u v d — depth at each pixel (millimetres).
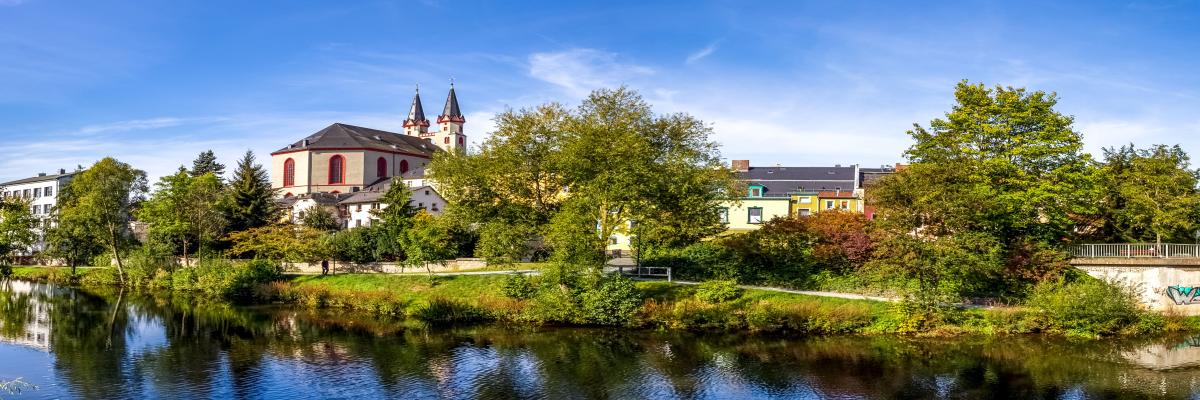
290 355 36812
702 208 51094
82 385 31219
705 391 30172
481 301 47250
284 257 67062
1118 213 49438
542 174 55469
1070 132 47125
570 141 51875
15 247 73438
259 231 70312
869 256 47062
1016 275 44188
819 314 41094
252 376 32719
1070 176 46625
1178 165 53406
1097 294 40312
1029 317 40375
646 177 48094
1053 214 47531
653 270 53875
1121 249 46812
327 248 64125
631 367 33938
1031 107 48062
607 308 43375
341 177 132750
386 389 30656
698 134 57500
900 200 44969
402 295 53188
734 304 44000
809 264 49500
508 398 29359
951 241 41375
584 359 35562
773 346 38000
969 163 47969
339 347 38688
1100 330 39875
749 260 51156
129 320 48281
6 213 73312
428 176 58781
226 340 40781
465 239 67875
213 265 65125
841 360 34844
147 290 67000
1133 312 41094
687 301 44500
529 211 55375
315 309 53000
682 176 49781
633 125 55375
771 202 74312
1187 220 47469
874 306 43094
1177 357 35594
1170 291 44719
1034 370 33031
